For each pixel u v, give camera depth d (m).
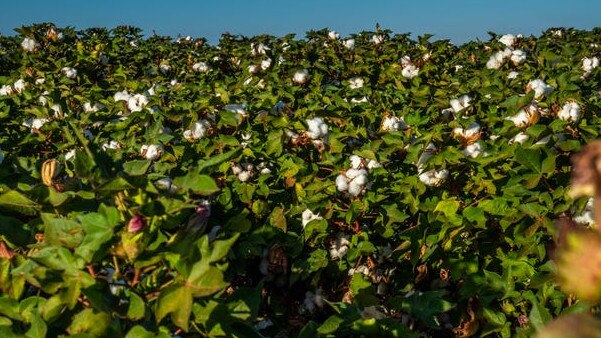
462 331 3.27
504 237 3.46
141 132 4.38
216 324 2.03
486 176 3.61
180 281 1.89
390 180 3.72
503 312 3.17
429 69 7.34
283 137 4.04
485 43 8.77
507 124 4.00
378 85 6.91
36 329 1.92
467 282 3.14
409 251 3.42
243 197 3.53
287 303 3.52
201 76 7.31
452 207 3.34
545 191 3.39
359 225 3.55
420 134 4.21
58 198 2.21
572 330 0.79
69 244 1.99
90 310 1.92
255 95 5.39
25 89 6.05
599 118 3.98
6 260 2.11
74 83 6.73
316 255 3.42
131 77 7.71
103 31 9.94
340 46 8.62
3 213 2.52
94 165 2.01
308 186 3.52
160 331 1.93
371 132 4.49
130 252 1.91
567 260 0.83
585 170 0.85
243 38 9.62
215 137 4.16
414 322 3.26
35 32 8.48
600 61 8.22
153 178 2.48
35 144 4.54
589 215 3.05
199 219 2.01
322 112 4.45
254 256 3.33
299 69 6.44
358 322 2.24
